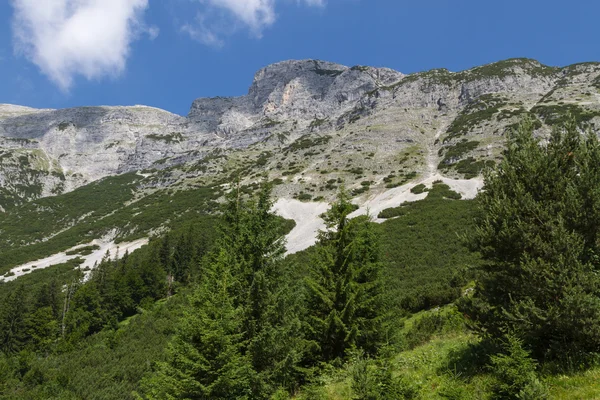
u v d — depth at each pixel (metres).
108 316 62.72
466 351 11.41
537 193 10.01
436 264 40.53
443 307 25.84
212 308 12.52
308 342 15.66
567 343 8.82
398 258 44.84
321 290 16.66
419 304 29.30
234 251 16.45
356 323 16.00
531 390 7.18
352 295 15.91
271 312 14.85
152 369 41.47
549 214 9.48
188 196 121.94
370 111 163.38
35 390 42.56
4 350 56.72
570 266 8.57
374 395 8.78
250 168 143.12
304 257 47.50
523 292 9.23
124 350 47.34
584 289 8.41
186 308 13.81
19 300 61.00
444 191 75.56
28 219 139.38
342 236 17.66
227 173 148.25
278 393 12.74
